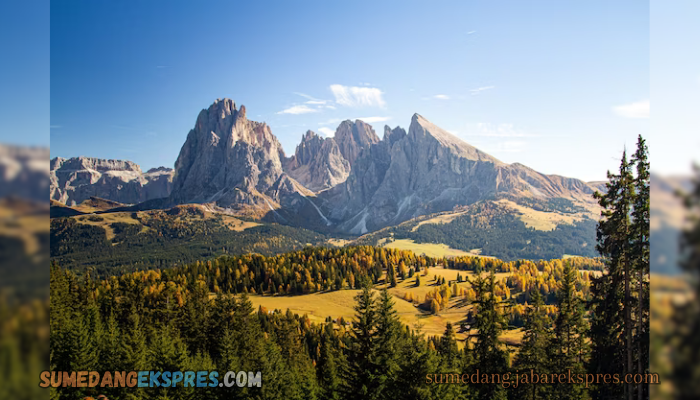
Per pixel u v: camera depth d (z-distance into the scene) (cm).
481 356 5834
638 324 3638
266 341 10712
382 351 5731
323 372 8162
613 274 4128
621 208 3859
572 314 5703
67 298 10369
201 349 9775
